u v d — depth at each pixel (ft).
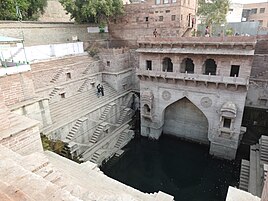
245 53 59.67
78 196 14.25
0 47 59.72
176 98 78.07
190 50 68.44
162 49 74.28
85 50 100.27
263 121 74.33
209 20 104.12
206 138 83.15
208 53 65.10
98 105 81.35
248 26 106.63
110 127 82.64
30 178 10.34
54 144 56.75
